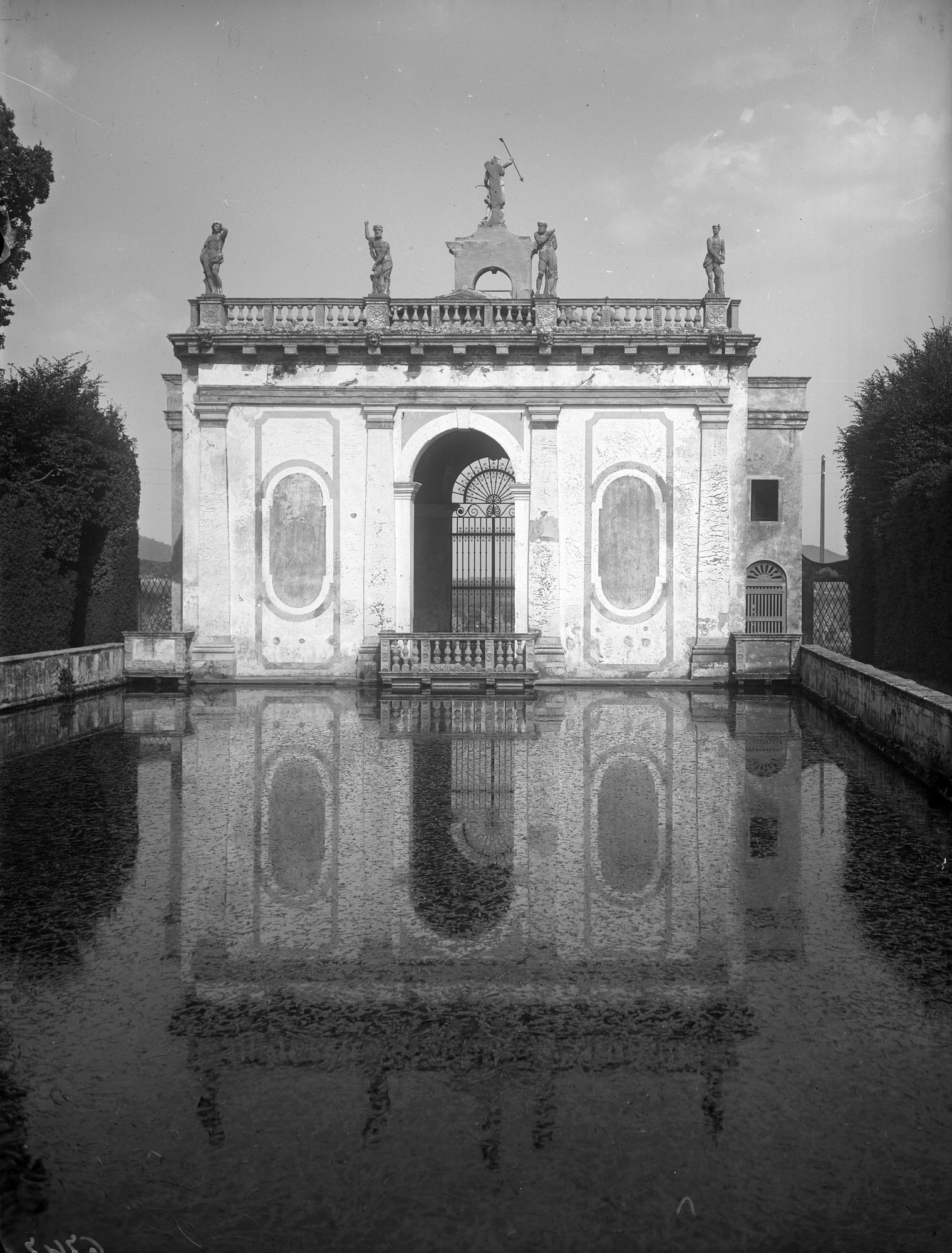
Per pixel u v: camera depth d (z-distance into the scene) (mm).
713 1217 4922
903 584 29125
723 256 27938
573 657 28297
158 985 7387
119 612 33906
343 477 28188
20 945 8148
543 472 28000
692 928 8523
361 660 27984
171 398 32156
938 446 30000
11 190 27266
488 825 11945
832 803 13008
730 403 27859
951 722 12984
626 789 13930
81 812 12523
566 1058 6340
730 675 27828
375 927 8570
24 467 29688
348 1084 6047
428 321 28219
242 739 18047
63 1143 5512
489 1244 4758
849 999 7145
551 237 28016
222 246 28141
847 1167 5285
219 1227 4871
